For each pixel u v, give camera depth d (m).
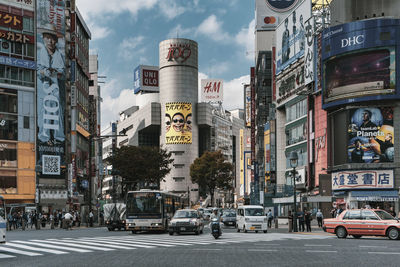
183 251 19.89
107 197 152.88
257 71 95.69
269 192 80.69
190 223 33.84
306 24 66.50
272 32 96.31
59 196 73.81
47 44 75.38
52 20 76.12
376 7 55.97
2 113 70.31
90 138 57.97
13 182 70.50
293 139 73.06
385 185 52.59
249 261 15.92
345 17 57.38
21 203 70.56
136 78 177.62
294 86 72.50
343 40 55.41
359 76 54.25
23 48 72.94
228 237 30.73
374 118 53.66
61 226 56.81
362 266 14.49
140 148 81.19
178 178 156.12
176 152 156.62
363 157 53.78
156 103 160.75
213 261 15.91
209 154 119.38
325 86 57.53
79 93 88.00
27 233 39.66
